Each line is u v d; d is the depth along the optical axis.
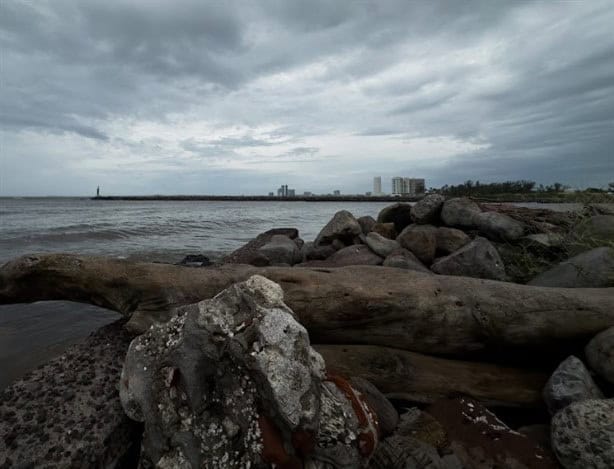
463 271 5.48
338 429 2.03
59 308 7.50
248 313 2.24
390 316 3.68
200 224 26.88
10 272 3.59
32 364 5.07
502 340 3.67
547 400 3.07
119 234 19.17
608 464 2.30
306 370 2.00
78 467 2.40
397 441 2.64
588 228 5.76
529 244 5.99
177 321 2.39
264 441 1.90
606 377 3.09
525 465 2.55
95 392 2.95
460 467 2.53
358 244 7.71
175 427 2.07
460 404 3.12
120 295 3.67
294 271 3.96
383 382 3.48
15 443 2.49
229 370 2.12
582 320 3.59
